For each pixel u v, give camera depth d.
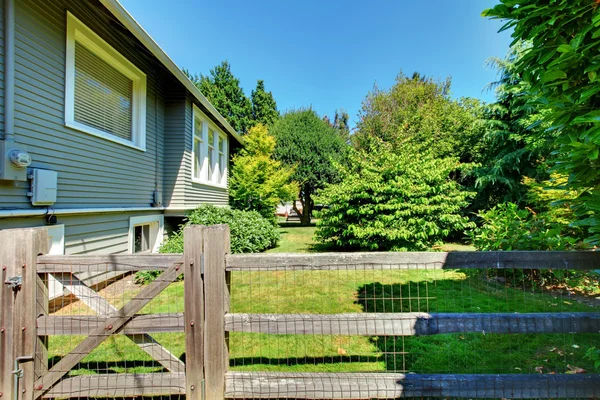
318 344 2.48
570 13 1.42
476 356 2.26
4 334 1.63
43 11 3.41
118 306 3.62
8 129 2.96
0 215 2.84
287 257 1.71
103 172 4.48
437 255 1.71
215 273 1.69
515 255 1.70
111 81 4.83
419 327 1.68
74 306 3.44
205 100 6.64
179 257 1.70
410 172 6.08
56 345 2.45
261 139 12.07
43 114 3.41
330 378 1.71
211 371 1.67
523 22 1.57
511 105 8.60
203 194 7.73
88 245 4.14
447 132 11.26
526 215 4.28
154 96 6.00
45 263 1.68
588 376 1.65
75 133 3.92
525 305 3.31
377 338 2.57
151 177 5.92
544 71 1.63
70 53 3.81
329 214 6.75
